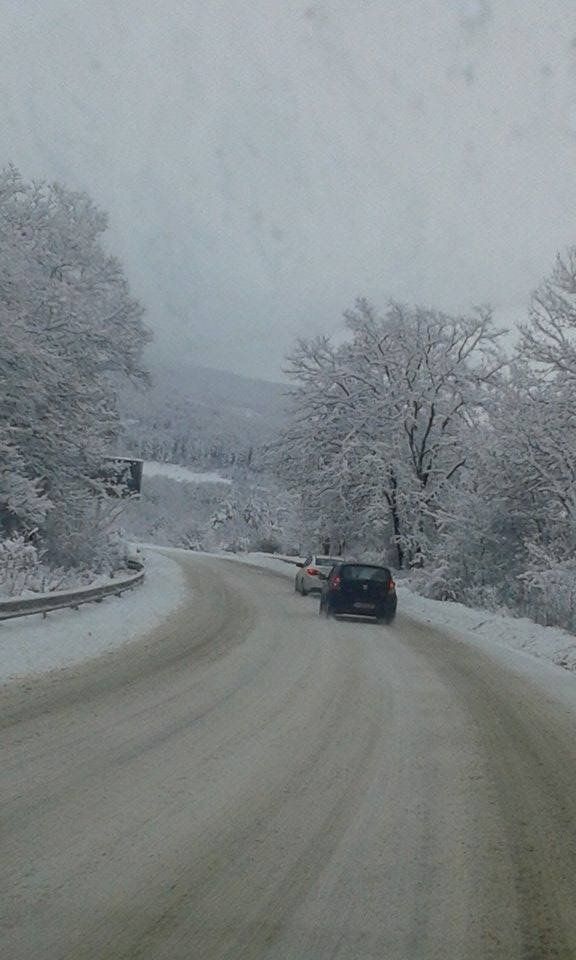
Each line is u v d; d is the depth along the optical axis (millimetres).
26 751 6887
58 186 32062
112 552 33906
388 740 8203
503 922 4301
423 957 3871
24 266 25938
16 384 26188
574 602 20250
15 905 4117
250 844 5152
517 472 27500
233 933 3984
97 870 4598
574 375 26312
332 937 4012
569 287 25922
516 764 7625
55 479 29547
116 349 31859
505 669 14109
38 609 14984
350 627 19516
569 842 5617
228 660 12672
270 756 7266
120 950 3752
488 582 29344
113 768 6570
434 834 5586
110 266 32625
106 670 11031
